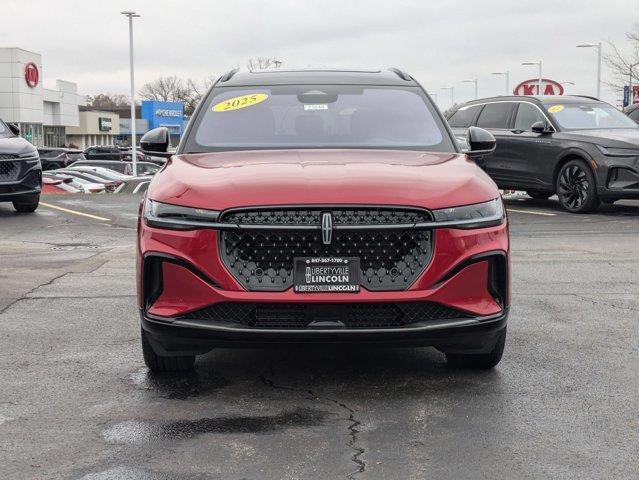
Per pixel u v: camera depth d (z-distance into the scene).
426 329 4.21
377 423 4.02
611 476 3.41
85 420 4.07
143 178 25.98
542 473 3.43
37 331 5.88
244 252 4.21
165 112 105.38
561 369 4.94
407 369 4.93
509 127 14.48
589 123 13.80
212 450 3.68
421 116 5.75
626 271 8.31
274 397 4.41
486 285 4.37
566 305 6.75
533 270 8.39
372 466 3.50
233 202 4.22
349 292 4.17
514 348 5.43
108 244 10.59
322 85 6.02
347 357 5.20
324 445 3.73
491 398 4.40
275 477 3.39
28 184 13.92
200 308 4.21
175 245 4.27
